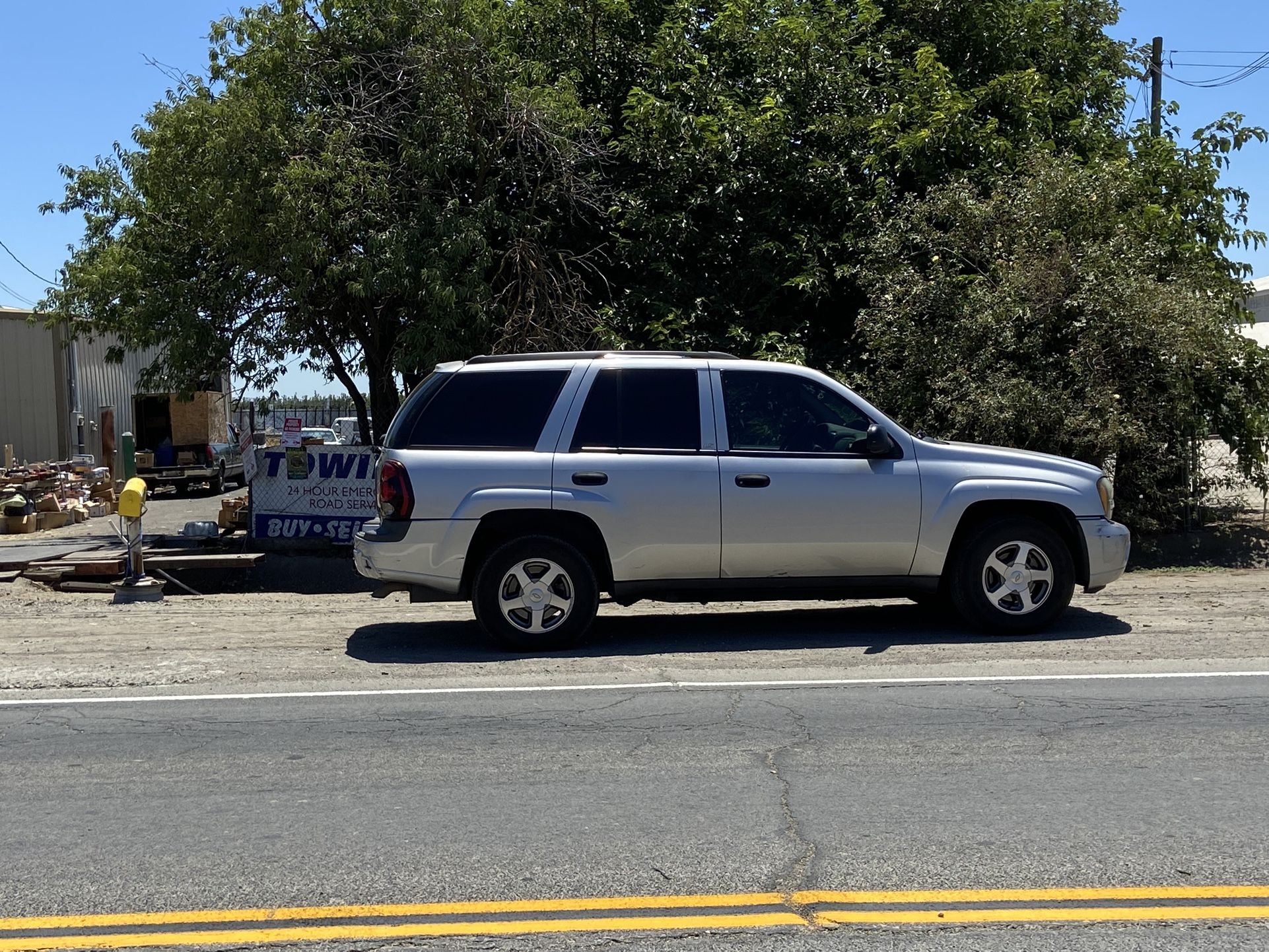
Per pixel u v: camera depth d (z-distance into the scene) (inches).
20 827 207.5
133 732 269.4
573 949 159.5
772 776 231.0
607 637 376.5
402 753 250.5
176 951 160.2
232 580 535.2
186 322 654.5
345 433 1568.7
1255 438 590.6
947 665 327.9
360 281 597.9
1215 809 211.0
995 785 224.7
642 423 353.7
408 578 348.5
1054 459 368.8
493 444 350.9
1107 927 165.2
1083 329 535.5
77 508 952.9
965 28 706.2
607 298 689.0
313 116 629.6
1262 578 501.0
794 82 674.8
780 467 351.6
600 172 670.5
